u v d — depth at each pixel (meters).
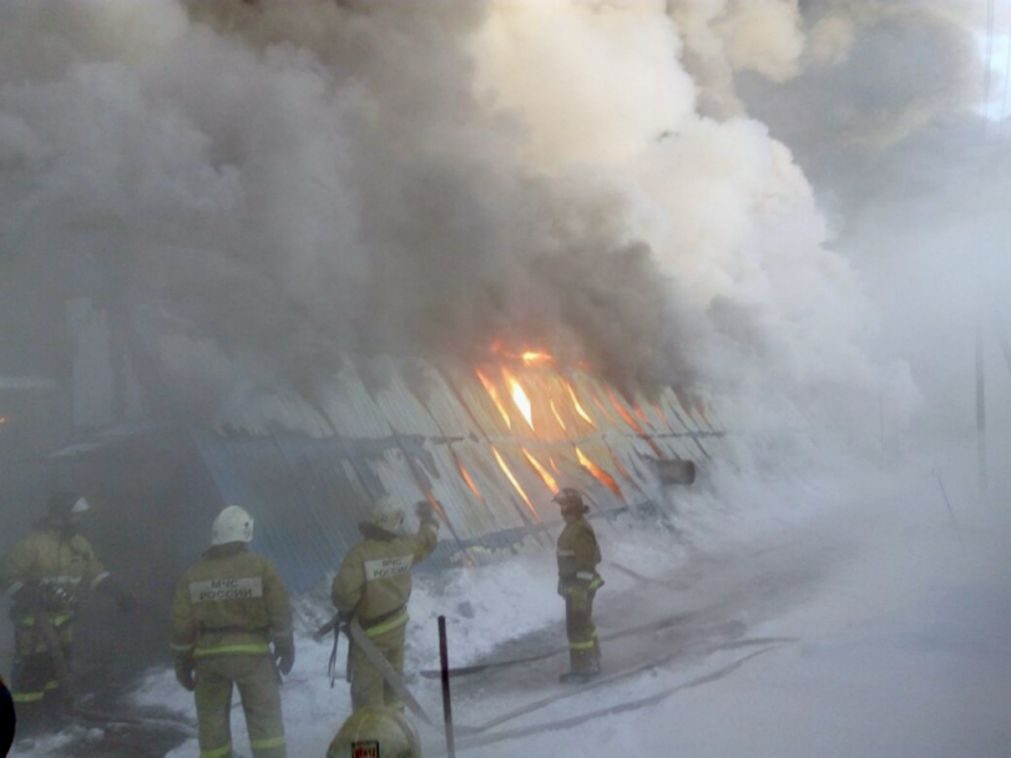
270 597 5.66
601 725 6.73
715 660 8.27
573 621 7.97
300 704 7.43
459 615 9.82
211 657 5.60
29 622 6.86
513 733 6.55
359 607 6.26
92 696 7.41
